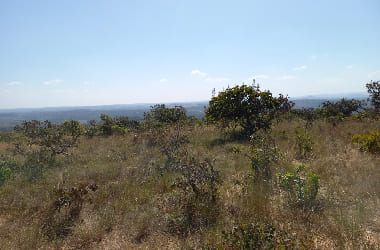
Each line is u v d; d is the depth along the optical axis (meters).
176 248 2.96
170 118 14.35
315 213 3.60
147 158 6.97
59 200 3.90
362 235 3.00
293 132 9.52
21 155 7.54
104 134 12.88
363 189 4.23
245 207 3.84
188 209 3.71
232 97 9.65
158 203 4.02
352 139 7.37
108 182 5.35
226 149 7.59
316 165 5.64
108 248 3.07
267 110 9.60
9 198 4.47
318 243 2.91
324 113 16.11
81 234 3.33
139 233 3.38
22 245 3.10
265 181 4.78
